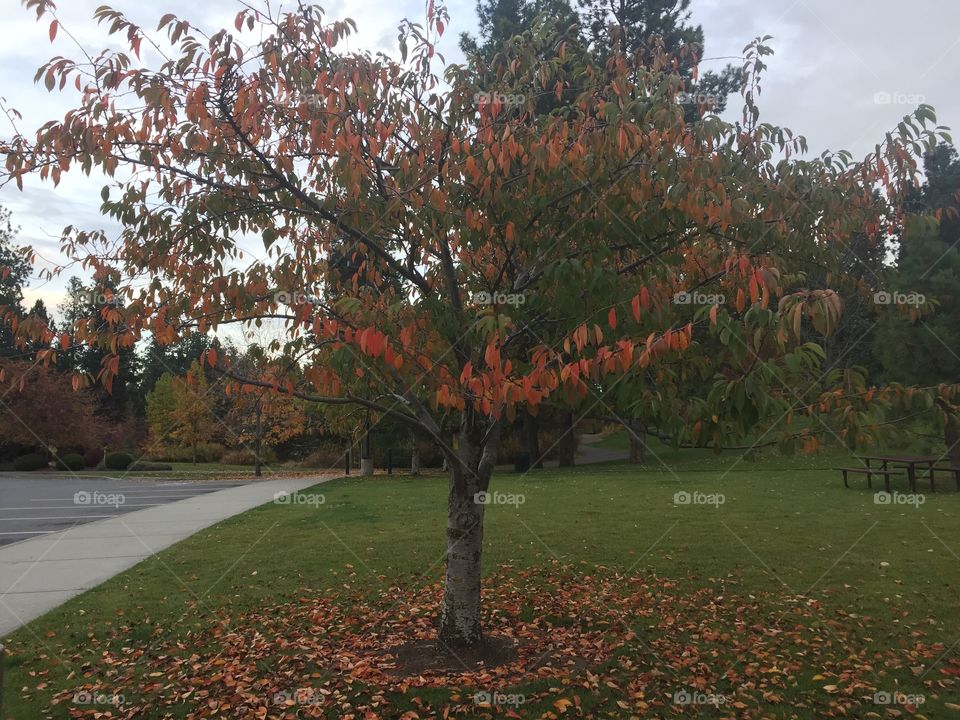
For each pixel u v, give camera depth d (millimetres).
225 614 6395
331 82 4574
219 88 4430
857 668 4781
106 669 5039
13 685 4738
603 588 7070
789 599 6488
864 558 7965
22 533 11367
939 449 13414
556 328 4777
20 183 4305
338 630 5891
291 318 4465
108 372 4121
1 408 29562
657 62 5062
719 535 9531
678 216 4414
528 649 5297
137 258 4852
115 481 24125
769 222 4566
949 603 6227
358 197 4672
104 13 4051
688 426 3287
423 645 5332
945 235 17750
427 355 4035
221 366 5129
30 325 4258
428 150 4855
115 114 4340
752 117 5102
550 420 25688
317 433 27625
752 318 3059
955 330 11531
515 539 9633
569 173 4484
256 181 4867
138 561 8750
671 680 4691
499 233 4547
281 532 10773
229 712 4305
